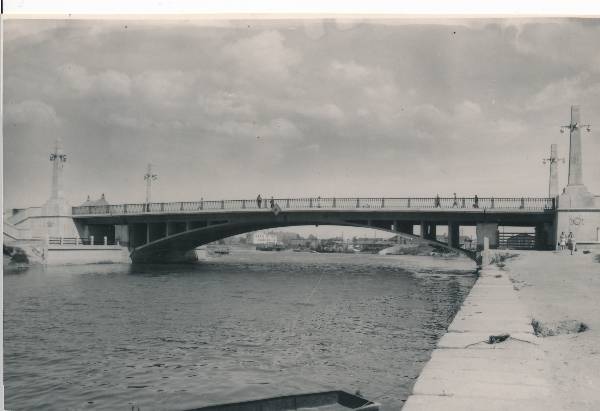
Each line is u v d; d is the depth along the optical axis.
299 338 16.50
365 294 30.09
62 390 11.34
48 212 56.44
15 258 49.91
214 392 11.02
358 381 11.49
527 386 6.60
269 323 19.53
